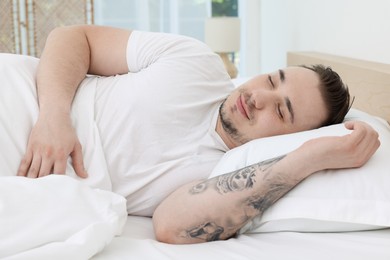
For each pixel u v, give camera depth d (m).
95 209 0.95
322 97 1.26
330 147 1.00
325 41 2.22
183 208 1.05
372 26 1.79
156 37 1.39
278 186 1.01
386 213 0.95
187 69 1.34
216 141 1.32
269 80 1.30
